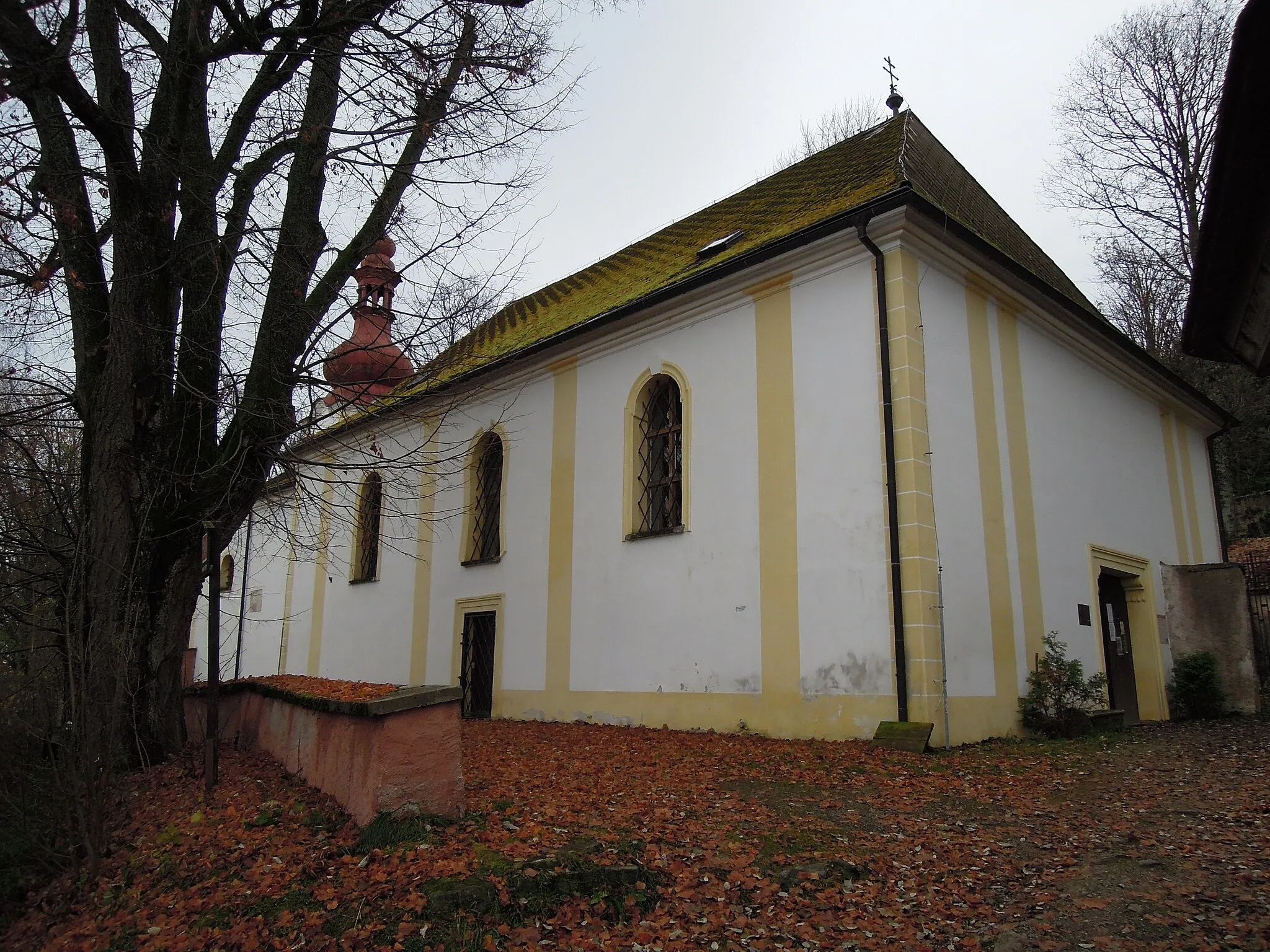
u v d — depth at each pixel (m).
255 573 22.66
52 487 7.73
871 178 11.51
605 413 13.11
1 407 8.18
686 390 11.86
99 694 5.55
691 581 11.34
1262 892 4.56
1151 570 14.49
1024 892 4.86
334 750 5.96
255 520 11.03
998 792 6.95
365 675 17.42
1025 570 10.95
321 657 18.98
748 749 9.05
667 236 17.33
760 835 5.70
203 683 10.59
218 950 4.01
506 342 16.80
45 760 5.41
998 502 10.71
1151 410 15.98
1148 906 4.54
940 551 9.45
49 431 8.73
